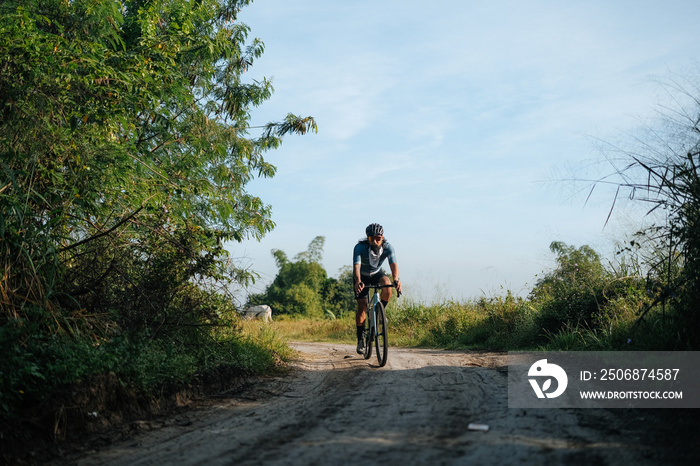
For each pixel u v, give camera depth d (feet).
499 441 10.43
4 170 16.30
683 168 15.78
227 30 52.75
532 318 31.45
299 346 40.16
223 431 12.84
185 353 19.57
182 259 21.81
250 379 21.09
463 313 43.60
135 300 19.85
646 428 11.18
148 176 26.23
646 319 19.74
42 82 17.57
